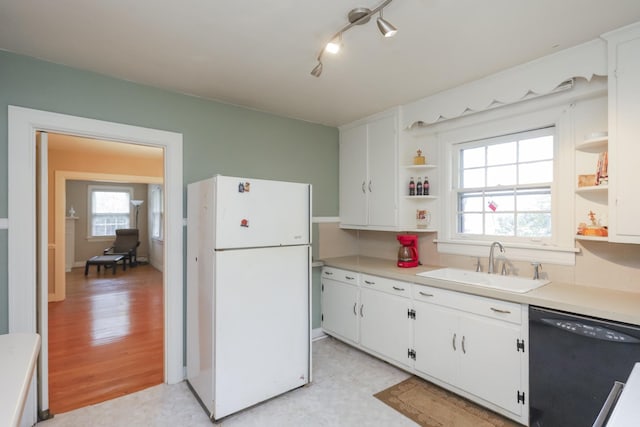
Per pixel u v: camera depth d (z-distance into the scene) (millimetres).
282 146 3328
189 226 2564
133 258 8742
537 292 2021
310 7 1603
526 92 2207
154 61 2172
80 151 5039
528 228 2531
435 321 2436
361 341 3055
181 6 1600
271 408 2277
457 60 2160
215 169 2879
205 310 2250
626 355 1596
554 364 1834
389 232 3588
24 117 2070
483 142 2781
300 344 2510
